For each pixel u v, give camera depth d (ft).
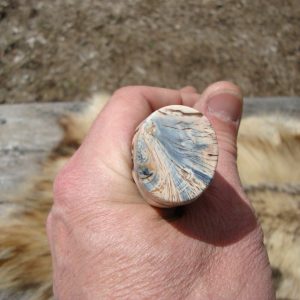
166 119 0.48
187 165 0.46
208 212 0.52
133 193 0.52
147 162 0.47
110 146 0.55
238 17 1.62
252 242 0.52
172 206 0.48
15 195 0.85
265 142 1.02
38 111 0.98
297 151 1.02
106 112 0.58
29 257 0.81
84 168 0.55
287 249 0.86
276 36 1.61
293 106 1.10
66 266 0.53
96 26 1.51
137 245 0.49
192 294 0.47
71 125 0.96
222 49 1.54
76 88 1.41
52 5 1.53
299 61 1.58
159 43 1.51
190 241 0.49
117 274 0.48
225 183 0.55
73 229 0.53
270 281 0.52
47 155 0.91
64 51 1.46
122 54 1.48
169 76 1.47
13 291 0.78
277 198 0.91
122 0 1.58
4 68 1.42
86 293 0.49
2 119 0.95
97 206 0.52
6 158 0.89
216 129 0.61
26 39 1.47
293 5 1.68
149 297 0.46
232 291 0.48
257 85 1.51
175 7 1.60
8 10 1.49
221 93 0.63
